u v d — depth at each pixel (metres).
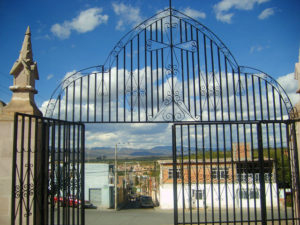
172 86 6.29
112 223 15.45
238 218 16.08
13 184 4.54
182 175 5.93
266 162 7.11
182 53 6.46
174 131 6.11
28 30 6.22
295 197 6.30
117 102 6.27
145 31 6.56
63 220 5.36
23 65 5.99
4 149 5.70
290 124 6.35
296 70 6.52
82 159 6.04
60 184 5.53
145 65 6.41
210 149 6.00
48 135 5.41
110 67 6.43
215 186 18.95
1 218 5.57
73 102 6.19
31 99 6.07
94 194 28.03
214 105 6.29
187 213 19.84
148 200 30.81
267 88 6.45
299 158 6.25
